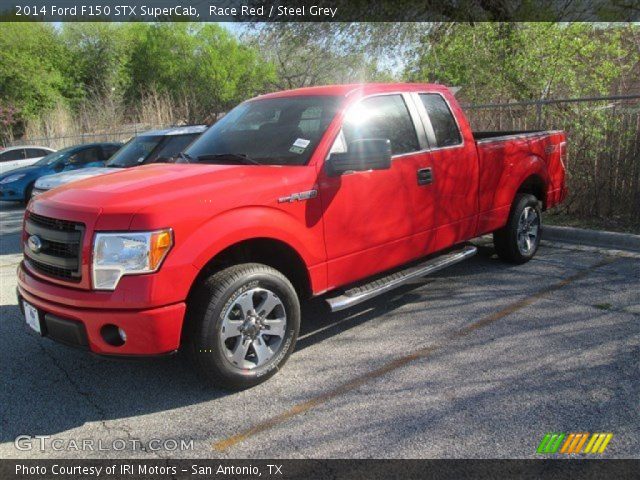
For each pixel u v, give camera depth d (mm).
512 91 10195
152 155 9031
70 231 3389
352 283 4480
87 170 9172
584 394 3455
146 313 3201
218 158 4316
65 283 3418
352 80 14734
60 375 4070
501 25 9750
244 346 3645
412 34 11203
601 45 9570
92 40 40406
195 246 3326
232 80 35656
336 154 3924
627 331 4332
